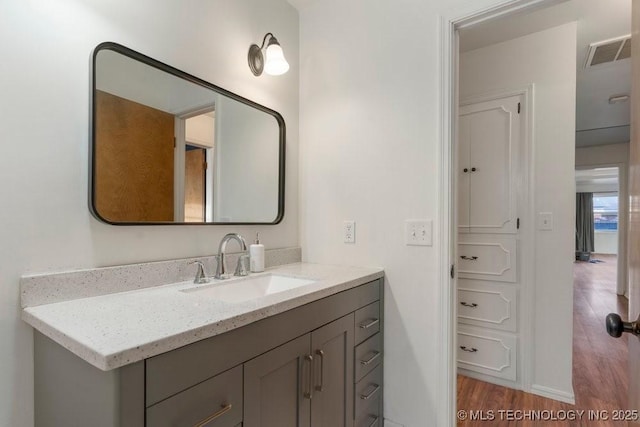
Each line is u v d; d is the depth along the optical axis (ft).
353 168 5.85
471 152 7.80
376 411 5.22
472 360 7.73
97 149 3.62
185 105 4.56
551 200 6.88
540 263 6.97
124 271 3.80
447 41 4.95
